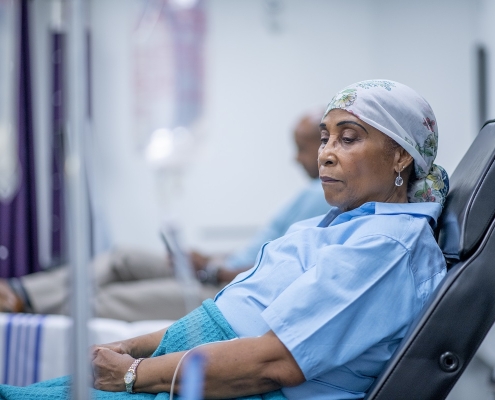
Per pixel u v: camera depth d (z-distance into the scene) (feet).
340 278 3.82
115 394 4.02
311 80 16.24
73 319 3.11
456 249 3.93
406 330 3.93
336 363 3.79
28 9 14.67
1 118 14.26
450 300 3.77
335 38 16.20
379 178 4.23
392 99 4.12
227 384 3.81
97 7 15.56
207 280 8.75
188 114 14.87
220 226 16.11
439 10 13.01
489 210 3.90
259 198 16.24
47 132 16.12
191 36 14.67
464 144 12.16
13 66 14.46
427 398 3.72
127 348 4.45
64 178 3.23
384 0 15.03
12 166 14.12
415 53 13.92
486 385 8.21
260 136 16.16
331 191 4.28
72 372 3.10
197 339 4.13
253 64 15.98
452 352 3.75
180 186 15.79
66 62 3.18
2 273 13.80
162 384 3.95
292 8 16.06
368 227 4.03
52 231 14.56
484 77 11.25
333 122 4.23
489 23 11.12
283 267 4.18
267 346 3.79
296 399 3.97
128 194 15.79
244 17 15.83
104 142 15.70
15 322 7.23
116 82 15.65
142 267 9.07
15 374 7.16
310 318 3.79
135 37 14.74
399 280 3.90
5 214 13.91
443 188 4.50
